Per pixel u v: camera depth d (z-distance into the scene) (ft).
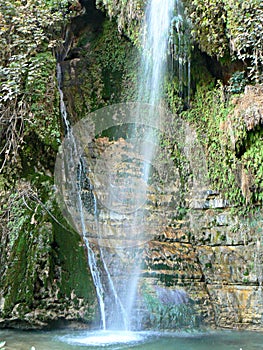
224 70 26.11
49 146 23.84
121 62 30.71
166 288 22.29
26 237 20.24
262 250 23.12
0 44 23.94
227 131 24.31
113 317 20.22
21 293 18.84
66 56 31.22
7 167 22.63
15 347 16.01
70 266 20.25
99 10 30.96
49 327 18.98
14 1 25.94
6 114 23.36
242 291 22.86
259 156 23.20
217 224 24.98
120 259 22.98
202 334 20.29
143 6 26.40
